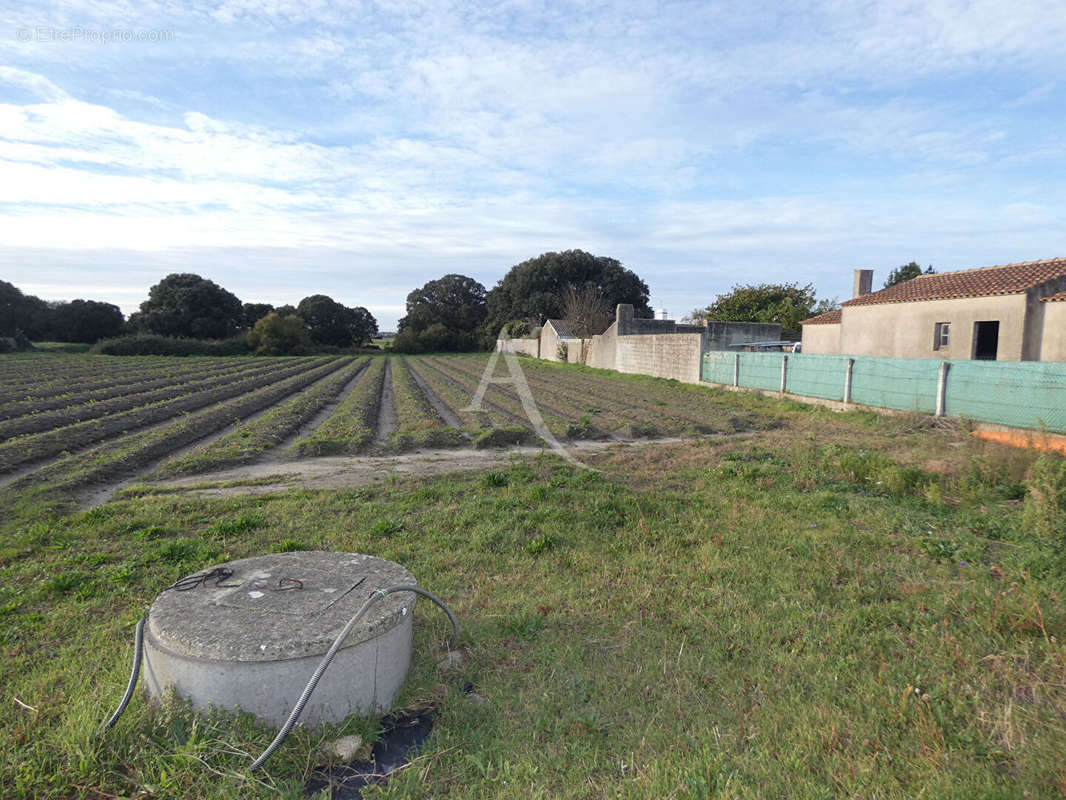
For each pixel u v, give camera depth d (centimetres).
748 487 827
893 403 1477
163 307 5984
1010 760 288
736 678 363
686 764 285
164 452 1173
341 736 312
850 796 265
